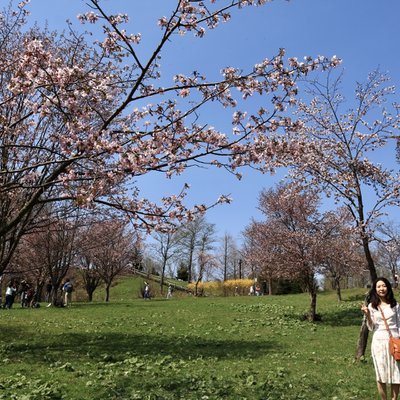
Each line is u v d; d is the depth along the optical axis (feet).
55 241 88.84
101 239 97.14
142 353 39.63
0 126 31.04
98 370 31.73
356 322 64.85
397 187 46.80
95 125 30.63
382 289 22.59
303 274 69.21
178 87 26.00
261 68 26.03
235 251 236.22
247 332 54.49
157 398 24.45
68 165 26.58
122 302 100.99
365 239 45.65
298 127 27.71
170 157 25.68
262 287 154.61
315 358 36.94
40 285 112.16
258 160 27.66
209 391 25.57
